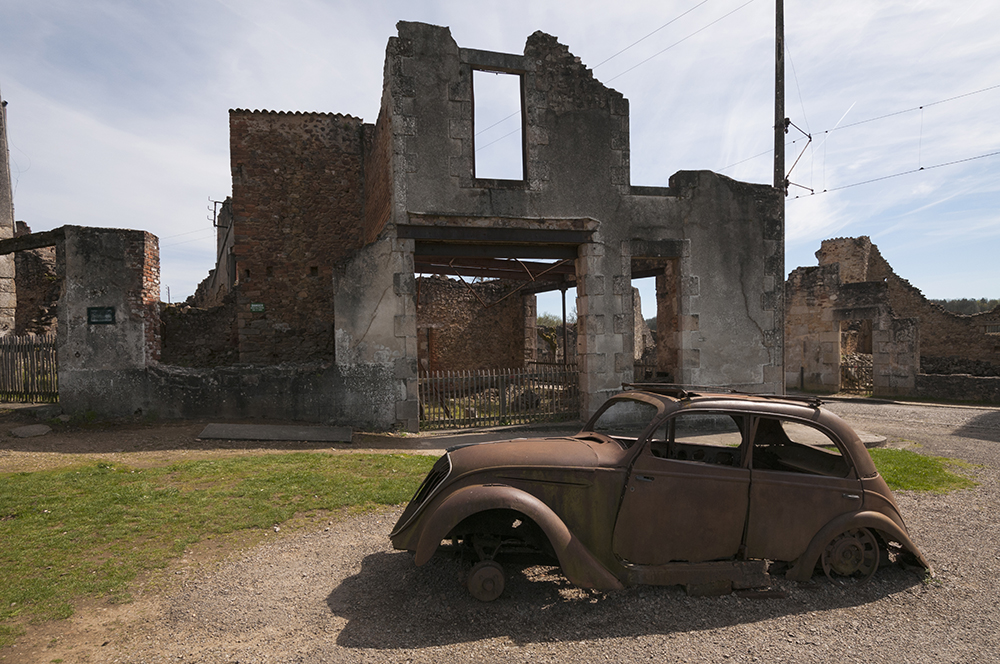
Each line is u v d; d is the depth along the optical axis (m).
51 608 3.32
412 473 6.59
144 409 9.37
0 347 9.94
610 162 10.64
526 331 20.88
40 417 8.80
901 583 3.75
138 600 3.46
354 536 4.64
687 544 3.49
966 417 13.12
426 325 19.83
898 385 18.83
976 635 3.10
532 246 10.71
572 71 10.48
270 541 4.49
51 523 4.66
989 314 24.09
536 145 10.21
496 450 3.77
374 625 3.19
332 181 14.38
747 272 11.34
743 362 11.24
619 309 10.63
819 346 20.67
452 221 9.75
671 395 3.93
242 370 9.57
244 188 13.79
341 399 9.68
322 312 14.16
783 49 14.89
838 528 3.59
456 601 3.48
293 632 3.11
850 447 3.74
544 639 3.04
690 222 11.02
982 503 5.73
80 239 9.20
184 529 4.65
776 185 14.87
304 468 6.61
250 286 13.76
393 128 9.50
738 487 3.53
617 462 3.52
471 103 10.14
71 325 9.18
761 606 3.41
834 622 3.24
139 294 9.45
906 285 26.64
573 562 3.27
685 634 3.09
